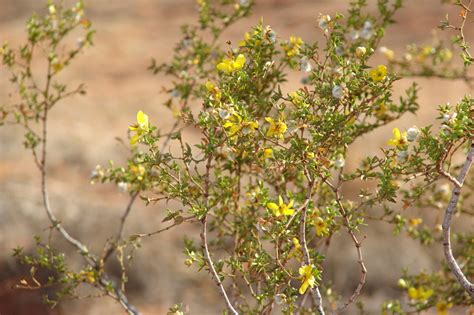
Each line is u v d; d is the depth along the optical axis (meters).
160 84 18.72
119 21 25.48
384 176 2.69
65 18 4.26
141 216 9.60
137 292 8.77
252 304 4.66
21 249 3.69
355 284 8.52
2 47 4.11
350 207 3.52
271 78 3.25
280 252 2.96
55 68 4.19
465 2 8.34
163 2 27.48
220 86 2.66
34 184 11.07
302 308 3.75
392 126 11.13
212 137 2.59
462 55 2.79
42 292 8.14
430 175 2.68
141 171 3.78
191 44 4.18
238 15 4.18
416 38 19.44
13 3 26.67
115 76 19.55
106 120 15.70
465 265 4.13
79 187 11.37
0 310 8.02
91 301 8.18
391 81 2.67
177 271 9.00
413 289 3.86
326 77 2.79
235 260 2.83
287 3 24.75
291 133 2.66
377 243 8.62
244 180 4.23
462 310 4.82
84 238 9.10
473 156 2.62
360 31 3.67
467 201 5.38
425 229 4.26
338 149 3.09
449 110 2.64
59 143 13.25
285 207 2.63
